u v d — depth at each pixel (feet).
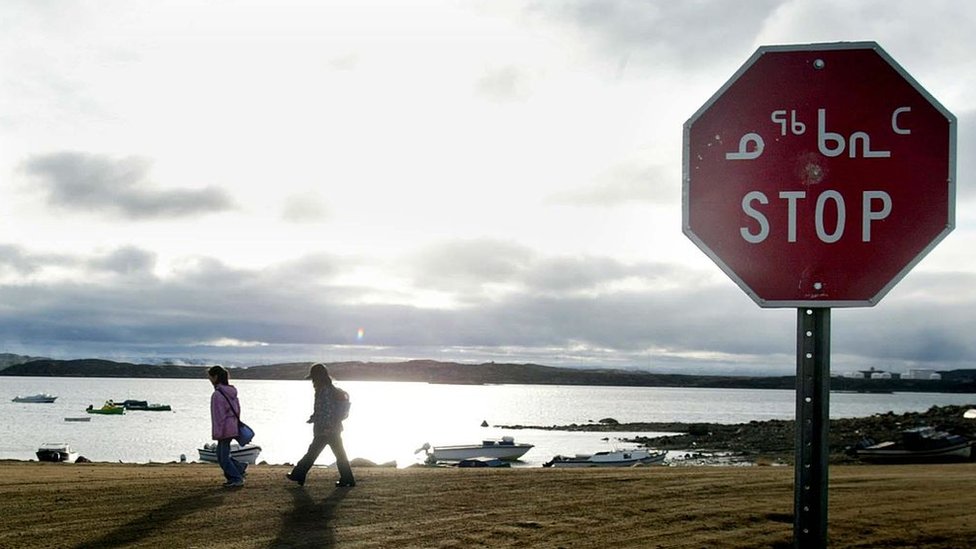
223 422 44.27
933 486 45.19
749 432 248.73
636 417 526.98
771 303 16.52
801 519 15.87
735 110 16.76
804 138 16.48
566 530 33.78
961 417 187.01
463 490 42.91
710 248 16.81
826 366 16.16
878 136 16.25
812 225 16.40
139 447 251.60
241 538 32.73
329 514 36.88
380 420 456.04
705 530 33.78
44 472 55.93
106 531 33.91
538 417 519.19
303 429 342.23
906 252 16.12
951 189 15.99
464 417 508.53
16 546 31.76
